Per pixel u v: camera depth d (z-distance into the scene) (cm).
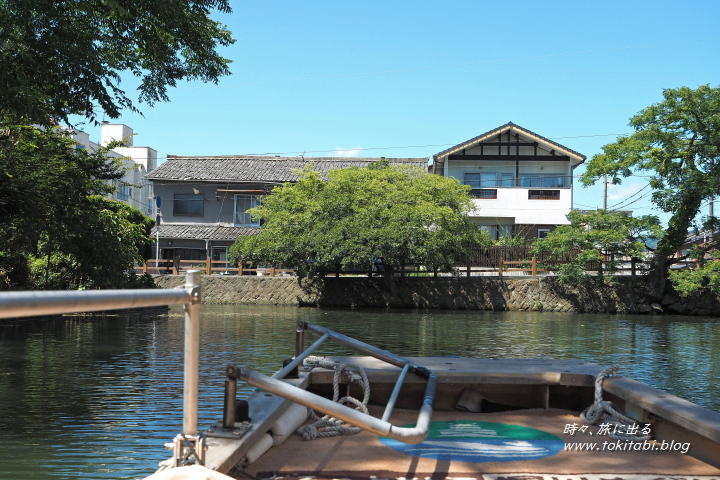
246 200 3316
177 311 2014
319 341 367
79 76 1079
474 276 2628
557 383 383
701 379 834
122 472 402
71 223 1387
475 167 3269
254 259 2664
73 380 745
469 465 275
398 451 296
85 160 1407
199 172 3341
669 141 2256
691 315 2370
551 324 1809
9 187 1223
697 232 2373
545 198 3191
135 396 649
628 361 1012
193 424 196
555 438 323
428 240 2403
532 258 2647
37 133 1321
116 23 1159
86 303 132
